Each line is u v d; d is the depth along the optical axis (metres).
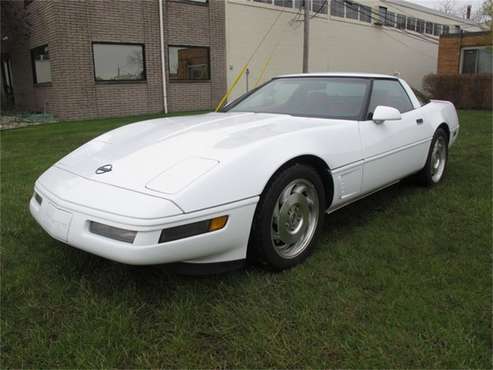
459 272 2.67
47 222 2.41
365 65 23.00
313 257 2.89
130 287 2.49
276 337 2.06
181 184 2.22
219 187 2.27
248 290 2.47
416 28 27.20
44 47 12.73
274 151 2.57
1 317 2.22
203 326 2.15
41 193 2.56
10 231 3.27
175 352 1.97
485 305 2.32
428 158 4.37
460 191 4.41
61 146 7.20
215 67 15.38
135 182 2.29
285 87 3.93
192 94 14.86
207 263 2.35
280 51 17.84
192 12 14.34
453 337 2.05
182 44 14.26
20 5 13.09
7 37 13.61
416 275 2.64
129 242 2.09
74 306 2.31
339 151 3.03
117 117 12.62
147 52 13.39
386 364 1.90
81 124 10.59
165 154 2.51
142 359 1.92
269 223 2.53
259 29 16.75
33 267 2.72
